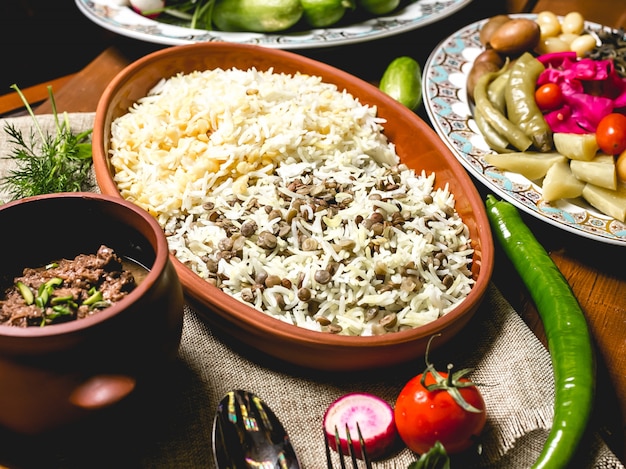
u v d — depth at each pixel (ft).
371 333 1.76
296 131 2.04
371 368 1.70
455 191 2.02
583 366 1.69
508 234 2.03
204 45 2.31
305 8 2.75
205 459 1.62
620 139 2.16
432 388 1.57
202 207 1.93
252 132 2.03
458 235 1.96
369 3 2.84
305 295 1.77
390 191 2.01
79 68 4.07
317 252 1.84
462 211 1.99
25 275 1.56
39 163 2.06
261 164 2.03
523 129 2.33
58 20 4.11
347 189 2.00
